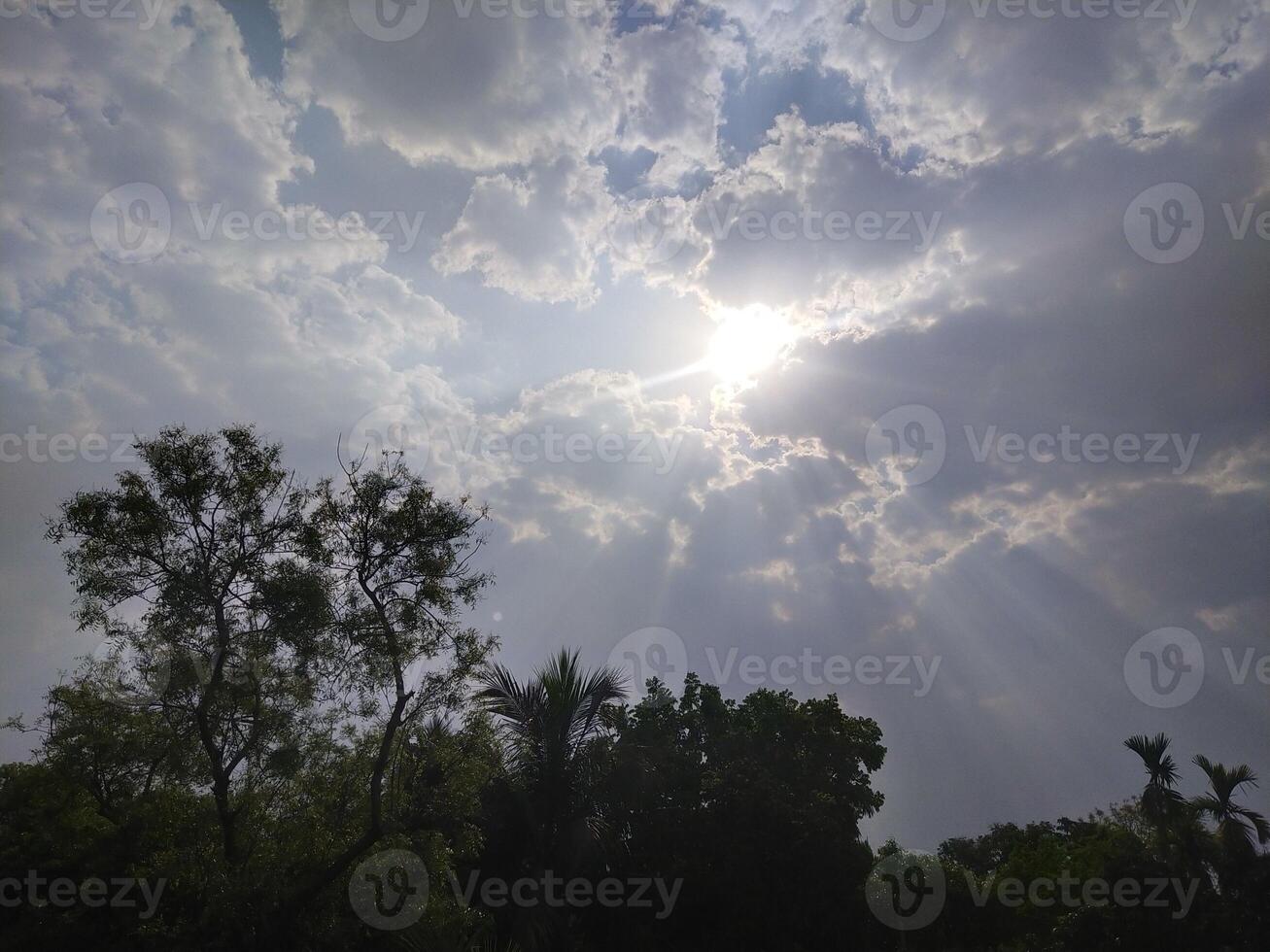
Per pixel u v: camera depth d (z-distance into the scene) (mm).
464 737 14898
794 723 30266
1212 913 24297
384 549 14664
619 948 21906
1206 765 27375
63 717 13273
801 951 22688
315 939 12969
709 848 23234
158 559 13695
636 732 27703
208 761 13367
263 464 14359
